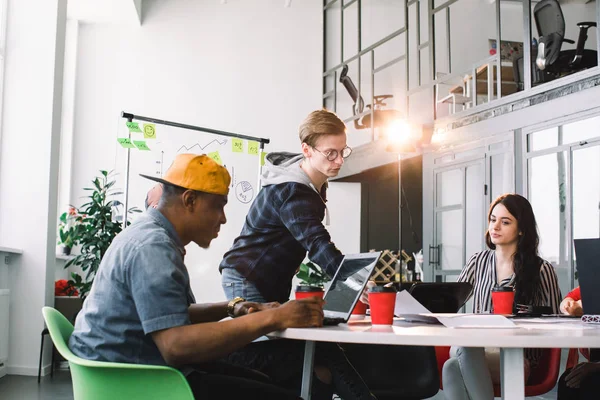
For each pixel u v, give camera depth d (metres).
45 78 5.71
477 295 2.96
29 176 5.62
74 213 7.00
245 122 8.95
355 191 9.33
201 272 8.61
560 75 6.12
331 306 1.96
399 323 1.82
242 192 8.77
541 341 1.32
